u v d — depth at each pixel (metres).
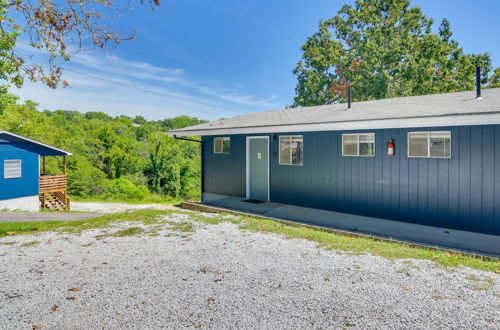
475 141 5.89
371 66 22.19
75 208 16.80
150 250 5.00
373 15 23.59
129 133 43.69
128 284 3.60
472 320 2.64
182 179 32.62
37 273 4.03
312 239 5.54
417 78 21.66
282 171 9.23
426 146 6.51
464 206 6.05
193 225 6.86
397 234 5.93
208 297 3.22
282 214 7.91
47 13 5.54
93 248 5.20
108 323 2.72
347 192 7.80
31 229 7.01
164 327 2.64
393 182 7.00
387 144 7.06
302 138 8.70
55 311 2.97
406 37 23.56
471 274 3.73
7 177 14.53
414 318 2.71
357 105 9.92
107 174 35.47
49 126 31.22
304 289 3.38
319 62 23.95
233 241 5.47
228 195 10.80
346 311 2.87
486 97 7.00
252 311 2.90
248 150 10.19
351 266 4.07
